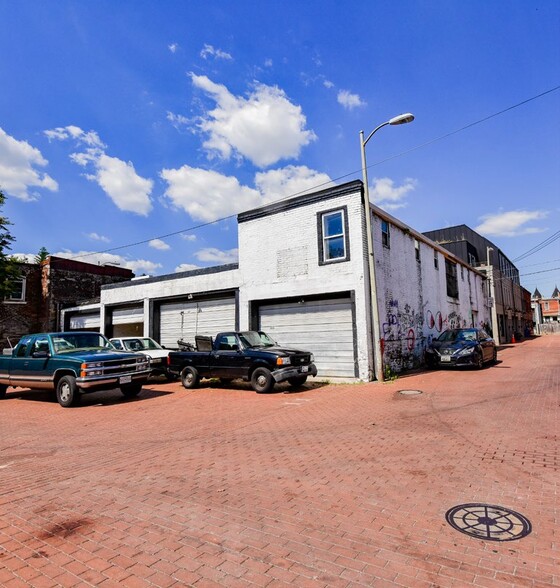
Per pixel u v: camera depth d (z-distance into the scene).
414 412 8.11
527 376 12.58
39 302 27.03
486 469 4.80
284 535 3.41
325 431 6.96
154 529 3.58
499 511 3.72
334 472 4.91
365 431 6.82
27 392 13.57
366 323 13.20
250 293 15.98
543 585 2.65
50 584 2.79
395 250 16.38
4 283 23.42
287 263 15.08
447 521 3.56
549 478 4.47
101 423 8.33
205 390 12.55
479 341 15.73
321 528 3.51
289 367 11.34
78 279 27.86
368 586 2.69
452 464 5.02
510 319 43.00
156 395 11.85
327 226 14.48
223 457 5.70
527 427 6.62
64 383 10.35
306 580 2.77
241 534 3.45
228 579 2.80
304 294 14.53
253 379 11.62
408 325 16.80
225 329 17.00
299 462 5.35
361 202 13.56
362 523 3.58
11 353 11.93
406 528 3.46
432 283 20.16
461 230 38.78
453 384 11.55
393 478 4.63
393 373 14.65
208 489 4.50
